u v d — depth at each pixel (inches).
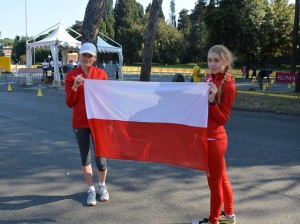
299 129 347.6
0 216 145.4
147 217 146.0
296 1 757.3
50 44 774.5
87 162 160.6
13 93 647.1
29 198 164.7
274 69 2190.0
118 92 146.3
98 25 462.3
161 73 1854.1
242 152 251.0
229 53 126.0
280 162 227.9
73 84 149.4
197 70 673.6
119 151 151.3
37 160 225.8
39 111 428.1
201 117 129.0
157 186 182.7
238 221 143.3
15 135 295.9
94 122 151.6
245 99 556.1
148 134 145.6
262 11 1290.6
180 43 2992.1
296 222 142.9
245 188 181.3
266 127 355.6
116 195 169.8
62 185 182.1
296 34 766.5
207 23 1227.9
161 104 140.3
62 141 275.9
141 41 2832.2
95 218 144.7
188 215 148.1
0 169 206.7
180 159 138.9
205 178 195.5
